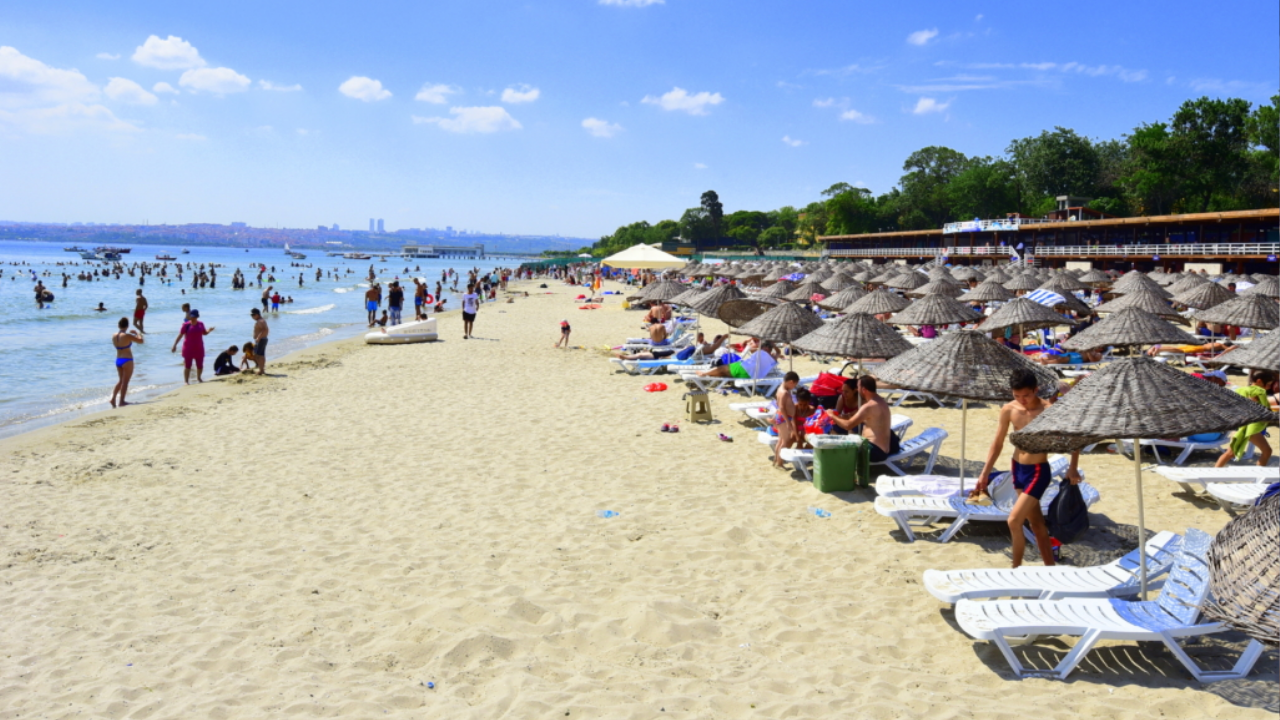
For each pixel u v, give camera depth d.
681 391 14.09
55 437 10.79
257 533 6.85
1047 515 6.27
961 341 6.45
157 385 16.53
